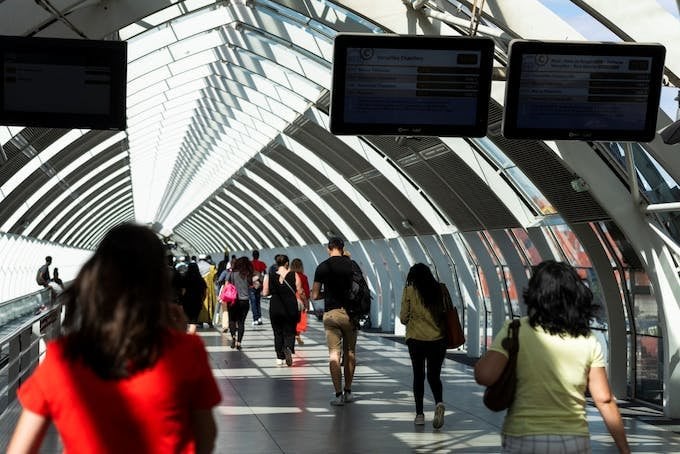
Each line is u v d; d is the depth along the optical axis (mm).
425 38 8867
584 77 8836
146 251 3219
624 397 14977
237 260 20859
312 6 13617
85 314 3137
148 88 22281
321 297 13102
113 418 3064
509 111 8836
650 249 13250
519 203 17766
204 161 37469
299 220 38188
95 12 12734
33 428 3104
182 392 3133
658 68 8844
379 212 26484
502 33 11125
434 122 8945
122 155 32219
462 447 10039
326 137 23047
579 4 10617
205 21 17266
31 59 9656
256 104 23422
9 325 18250
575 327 4859
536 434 4746
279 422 11500
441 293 11305
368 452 9742
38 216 34094
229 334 24750
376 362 18750
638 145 13062
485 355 4926
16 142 20125
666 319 13047
